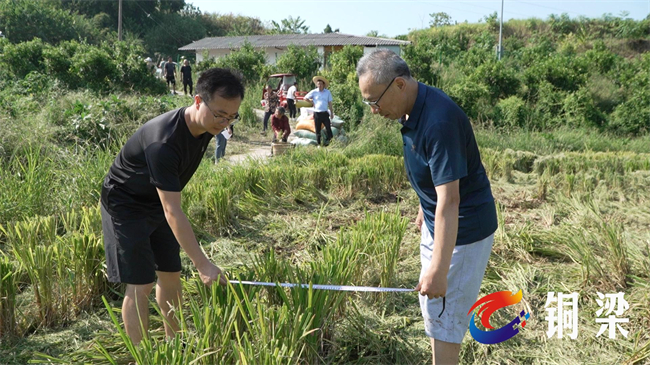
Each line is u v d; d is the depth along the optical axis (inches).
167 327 124.2
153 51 2122.3
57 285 145.3
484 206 103.6
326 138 476.7
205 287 117.3
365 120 496.1
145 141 105.3
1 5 1599.4
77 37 1726.1
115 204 112.3
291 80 829.8
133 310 114.7
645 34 1541.6
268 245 207.6
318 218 229.6
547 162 366.6
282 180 279.4
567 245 191.5
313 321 118.2
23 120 330.6
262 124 652.1
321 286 118.1
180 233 106.0
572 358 129.2
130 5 2239.2
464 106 719.1
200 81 98.5
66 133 355.9
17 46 701.3
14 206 208.4
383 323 142.5
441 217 93.8
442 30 1715.1
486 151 392.8
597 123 792.3
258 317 108.5
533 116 746.2
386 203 281.9
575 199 268.7
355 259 152.3
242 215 239.0
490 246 107.0
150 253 115.5
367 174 298.5
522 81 880.9
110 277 115.9
